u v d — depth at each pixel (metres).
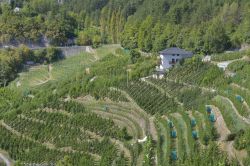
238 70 164.62
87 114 150.25
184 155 111.31
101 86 170.25
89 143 133.00
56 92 177.00
